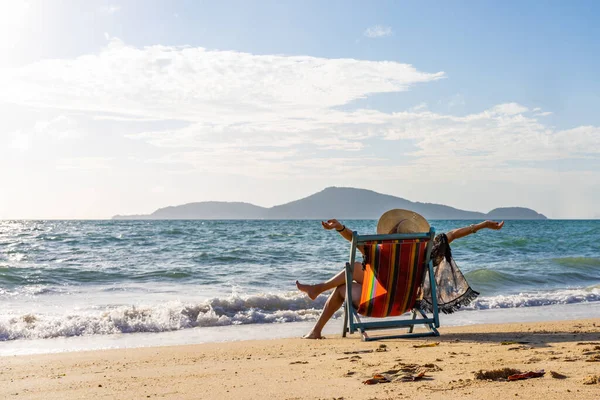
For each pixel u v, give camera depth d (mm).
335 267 19344
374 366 4410
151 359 5688
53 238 32969
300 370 4477
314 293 6730
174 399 3617
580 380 3477
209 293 13258
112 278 15836
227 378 4309
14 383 4457
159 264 19719
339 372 4246
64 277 15594
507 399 3092
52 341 7730
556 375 3607
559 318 9523
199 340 7699
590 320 8445
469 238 38906
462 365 4262
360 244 5926
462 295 6176
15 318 8656
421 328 7949
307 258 22672
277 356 5500
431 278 6133
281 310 10469
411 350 5312
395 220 6422
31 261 19844
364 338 6250
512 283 15289
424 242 6000
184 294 13055
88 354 6094
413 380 3752
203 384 4105
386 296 6133
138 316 9164
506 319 9328
